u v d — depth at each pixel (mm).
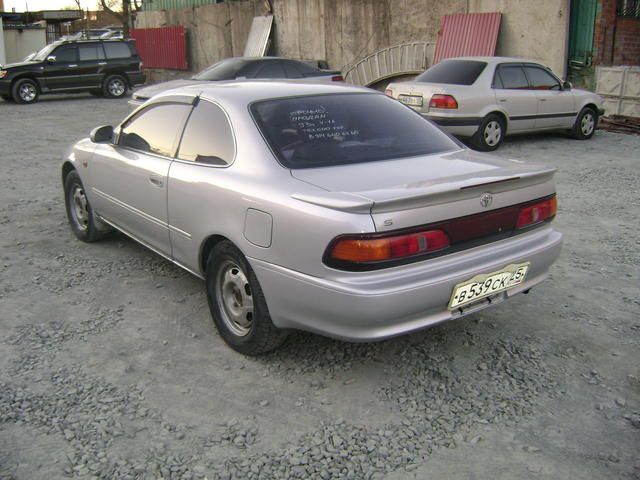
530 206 3678
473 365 3770
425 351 3930
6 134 13375
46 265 5395
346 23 19078
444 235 3268
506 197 3520
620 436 3104
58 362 3779
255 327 3652
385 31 18031
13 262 5461
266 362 3799
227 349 3957
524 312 4477
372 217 3080
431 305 3264
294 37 21047
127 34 34656
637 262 5441
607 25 13969
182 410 3312
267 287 3482
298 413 3295
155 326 4266
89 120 15812
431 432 3139
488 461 2924
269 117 3906
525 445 3037
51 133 13547
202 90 4371
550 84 11688
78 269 5305
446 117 10578
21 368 3703
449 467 2883
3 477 2789
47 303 4617
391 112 4324
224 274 3910
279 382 3586
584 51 14258
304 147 3760
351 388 3523
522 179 3531
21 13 31672
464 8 15953
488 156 4137
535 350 3945
